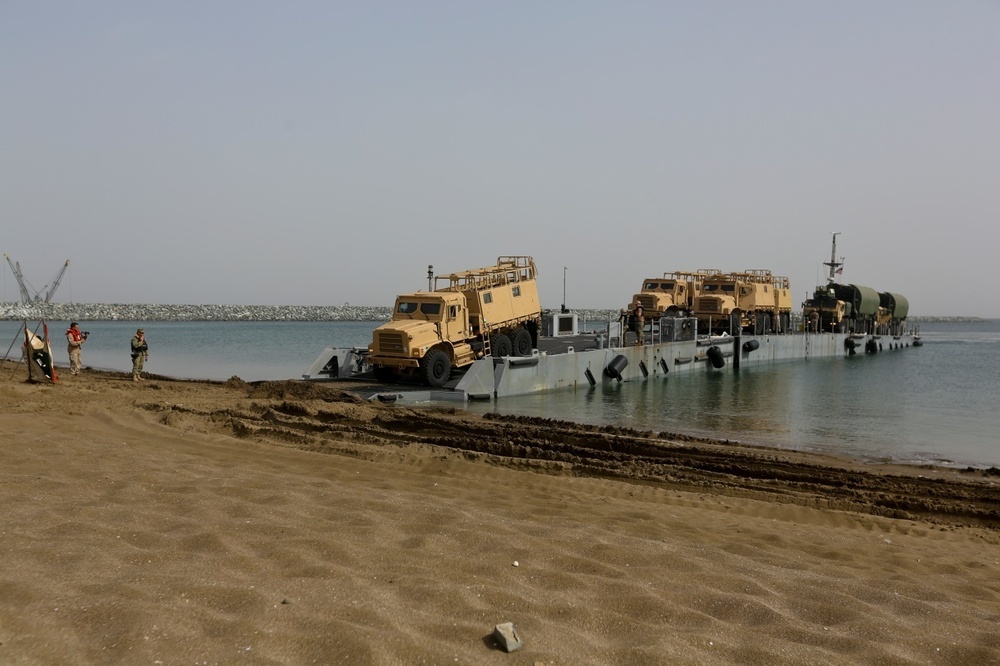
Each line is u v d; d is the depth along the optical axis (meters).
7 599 4.31
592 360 29.88
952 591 6.04
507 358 24.88
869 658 4.25
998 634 4.77
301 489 8.05
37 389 17.33
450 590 4.88
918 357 56.28
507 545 6.11
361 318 165.62
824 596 5.41
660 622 4.66
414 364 22.27
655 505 9.20
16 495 7.16
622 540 6.68
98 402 15.58
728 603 5.06
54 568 4.94
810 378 36.38
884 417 22.02
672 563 5.96
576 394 27.12
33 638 3.78
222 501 7.25
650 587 5.30
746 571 5.93
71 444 10.43
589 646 4.14
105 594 4.45
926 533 8.97
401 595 4.76
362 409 17.28
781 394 28.48
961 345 82.62
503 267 27.11
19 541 5.53
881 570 6.59
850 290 58.97
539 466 11.96
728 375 37.66
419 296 24.08
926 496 11.31
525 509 8.13
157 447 11.11
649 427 19.28
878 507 10.19
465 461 11.47
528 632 4.27
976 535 9.02
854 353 57.09
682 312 43.56
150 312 139.75
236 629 4.02
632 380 32.53
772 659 4.14
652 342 35.03
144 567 5.07
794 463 13.61
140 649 3.71
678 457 13.91
